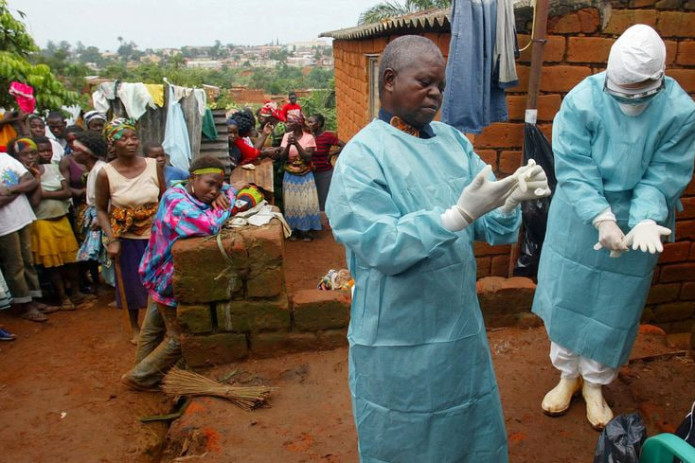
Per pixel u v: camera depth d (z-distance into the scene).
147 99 6.26
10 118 5.93
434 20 4.76
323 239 7.89
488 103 3.99
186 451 3.00
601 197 2.53
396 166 1.79
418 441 2.03
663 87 2.39
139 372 3.90
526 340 3.91
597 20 4.39
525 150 4.42
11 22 7.79
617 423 2.12
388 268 1.73
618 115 2.51
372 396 2.03
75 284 5.57
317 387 3.51
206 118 6.97
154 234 3.69
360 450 2.17
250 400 3.30
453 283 1.89
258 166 7.47
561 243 2.85
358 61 10.10
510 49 3.96
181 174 5.03
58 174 5.32
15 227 4.86
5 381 4.14
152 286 3.74
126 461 3.24
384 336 1.94
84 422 3.60
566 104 2.65
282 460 2.88
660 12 4.48
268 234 3.59
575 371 3.06
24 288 5.05
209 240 3.54
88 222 5.14
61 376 4.20
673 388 3.29
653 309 5.33
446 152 1.91
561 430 3.01
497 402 2.15
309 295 3.89
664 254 5.16
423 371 1.94
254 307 3.70
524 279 4.11
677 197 2.65
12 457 3.26
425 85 1.77
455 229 1.65
